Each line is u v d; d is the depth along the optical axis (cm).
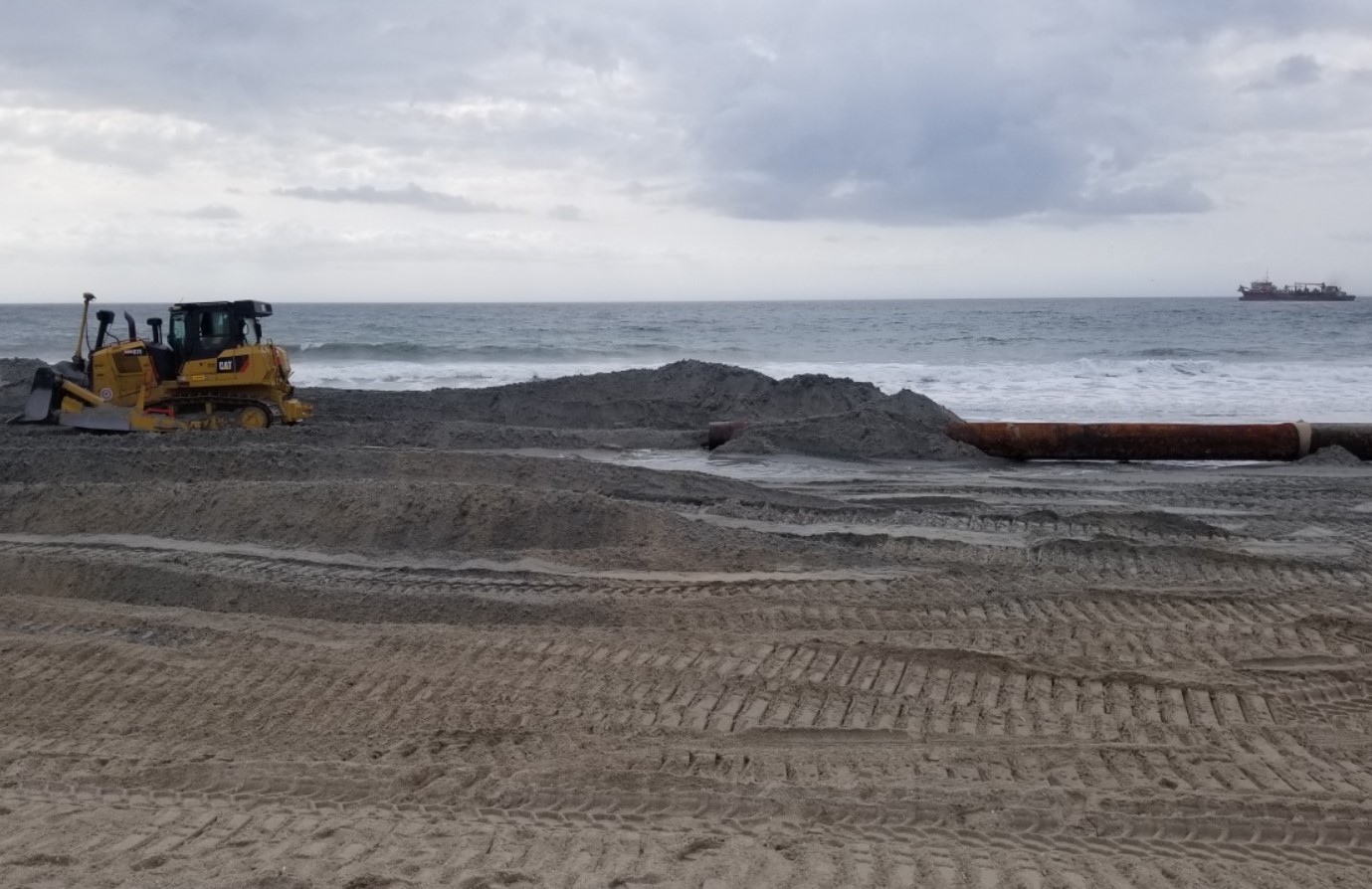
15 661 754
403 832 526
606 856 500
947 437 1822
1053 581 989
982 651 776
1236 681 734
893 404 2011
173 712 684
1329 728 664
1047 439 1770
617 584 966
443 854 500
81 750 635
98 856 495
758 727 657
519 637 803
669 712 678
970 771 604
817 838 524
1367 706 700
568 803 564
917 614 886
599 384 2325
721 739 644
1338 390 2772
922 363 3747
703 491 1369
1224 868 503
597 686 713
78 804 560
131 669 741
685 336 5281
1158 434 1761
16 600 900
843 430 1831
